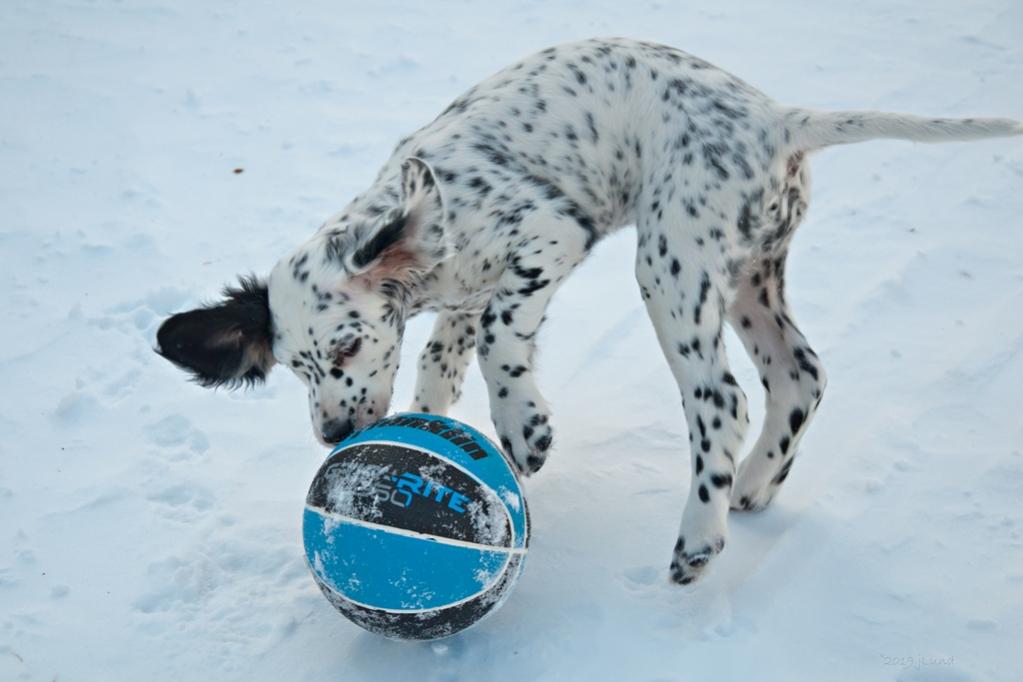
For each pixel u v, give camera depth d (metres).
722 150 4.17
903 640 3.74
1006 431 4.84
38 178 7.95
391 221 3.83
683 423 5.15
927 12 9.94
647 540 4.32
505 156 4.43
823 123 4.20
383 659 3.83
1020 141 7.71
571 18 10.23
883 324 5.81
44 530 4.68
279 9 10.81
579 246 4.37
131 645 4.02
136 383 5.77
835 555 4.15
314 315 4.02
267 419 5.45
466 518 3.43
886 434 4.87
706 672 3.63
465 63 9.44
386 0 10.92
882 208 7.01
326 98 8.98
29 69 9.64
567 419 5.23
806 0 10.41
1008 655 3.64
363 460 3.54
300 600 4.16
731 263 4.20
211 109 8.91
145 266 6.86
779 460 4.38
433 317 6.30
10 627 4.14
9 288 6.66
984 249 6.44
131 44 10.11
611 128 4.49
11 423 5.46
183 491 4.91
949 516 4.31
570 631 3.84
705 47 9.47
